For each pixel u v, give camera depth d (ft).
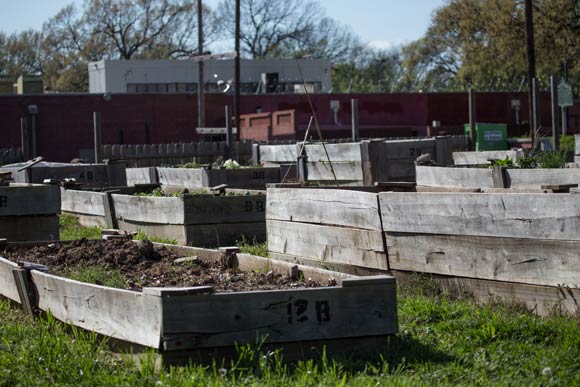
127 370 23.30
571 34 174.29
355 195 35.29
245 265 32.40
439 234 31.71
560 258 27.73
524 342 25.13
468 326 26.73
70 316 27.61
